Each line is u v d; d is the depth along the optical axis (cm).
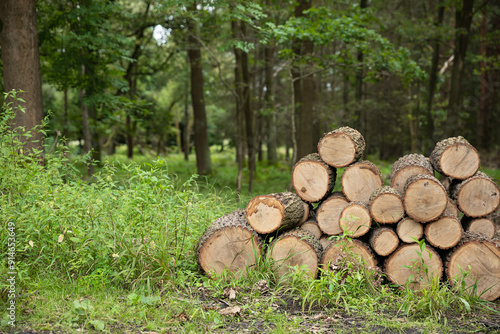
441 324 358
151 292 405
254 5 898
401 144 3016
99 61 1070
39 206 449
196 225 529
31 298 366
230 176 1645
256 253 459
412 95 2338
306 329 341
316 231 503
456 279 427
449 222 436
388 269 446
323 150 498
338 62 1083
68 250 430
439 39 1545
